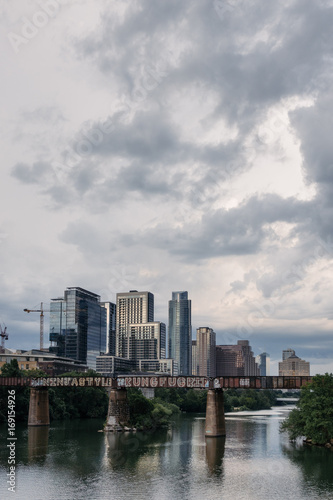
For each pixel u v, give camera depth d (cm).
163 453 11575
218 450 12019
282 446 12581
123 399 16350
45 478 8975
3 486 8425
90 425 18062
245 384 14325
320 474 9262
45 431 15825
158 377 15550
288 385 13925
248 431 16300
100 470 9656
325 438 12281
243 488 8344
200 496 7894
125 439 14025
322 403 12106
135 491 8162
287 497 7825
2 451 11625
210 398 14800
